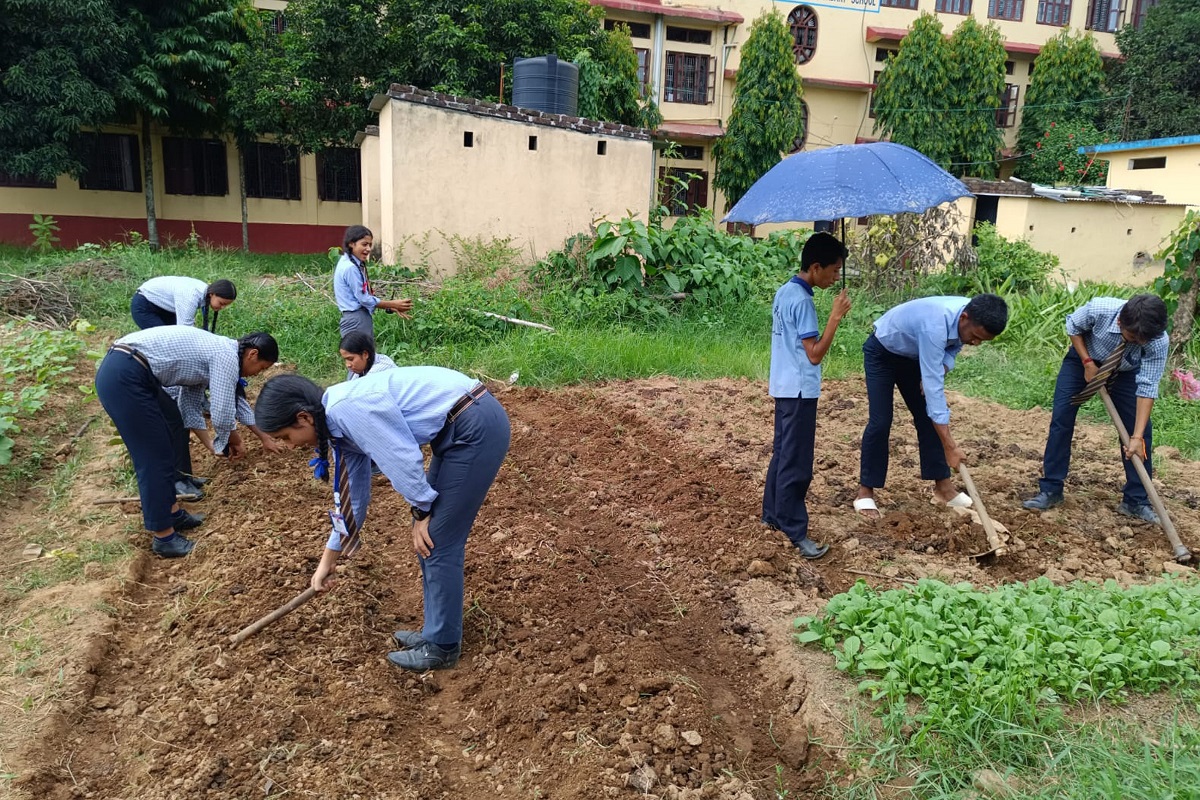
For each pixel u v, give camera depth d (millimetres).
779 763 3174
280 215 20469
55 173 15445
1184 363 8398
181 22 16672
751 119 22828
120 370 4328
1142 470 5023
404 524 5086
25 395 6113
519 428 6836
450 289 9438
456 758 3188
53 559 4473
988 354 9477
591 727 3287
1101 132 24359
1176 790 2664
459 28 15711
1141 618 3711
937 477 5305
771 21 22578
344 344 5051
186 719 3270
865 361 5168
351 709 3340
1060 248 15445
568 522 5203
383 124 11156
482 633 3930
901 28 25781
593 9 19344
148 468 4457
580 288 10391
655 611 4203
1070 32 26969
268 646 3686
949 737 3092
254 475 5758
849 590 4211
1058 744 3012
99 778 3029
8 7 14328
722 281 10953
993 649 3412
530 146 11375
